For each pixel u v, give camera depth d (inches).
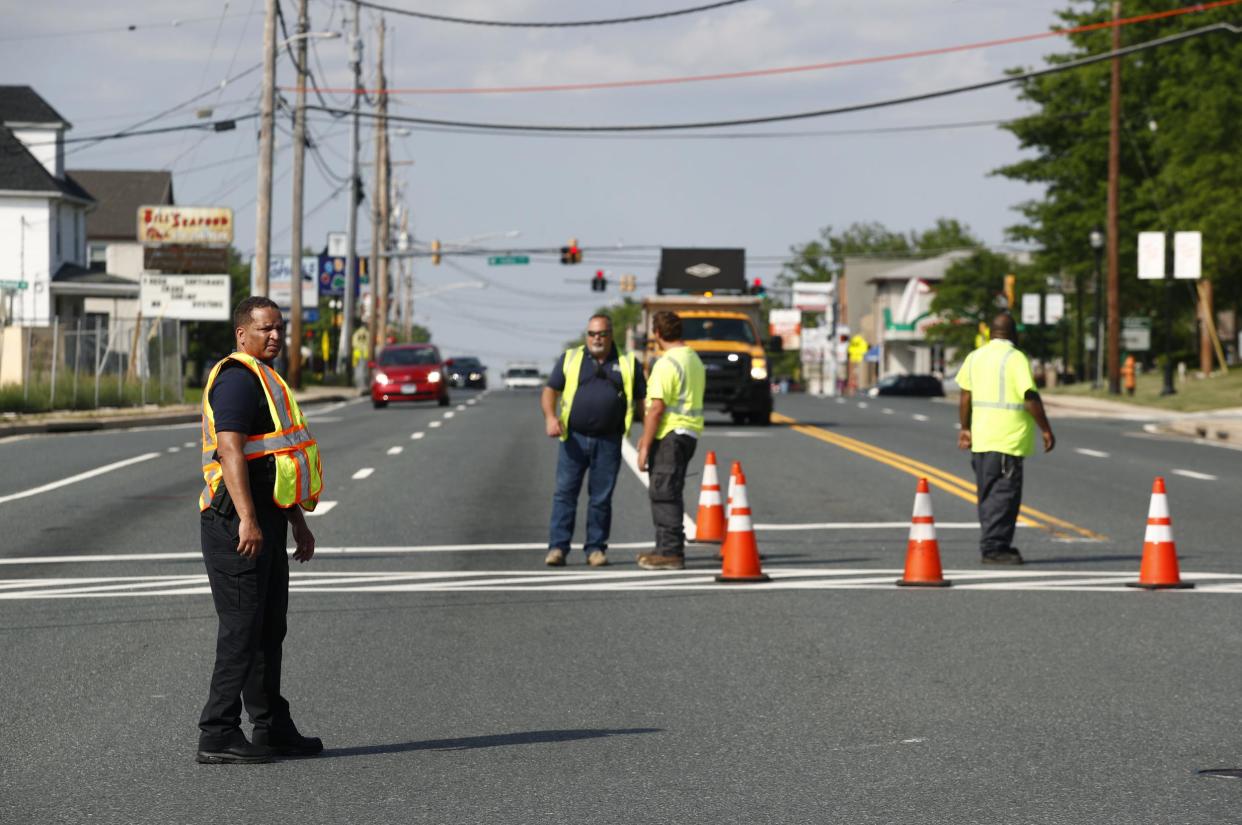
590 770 531.2
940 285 7770.7
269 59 3449.8
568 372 1039.0
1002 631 798.5
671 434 1027.3
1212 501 1465.3
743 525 973.2
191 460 1873.8
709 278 2778.1
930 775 524.1
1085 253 5541.3
